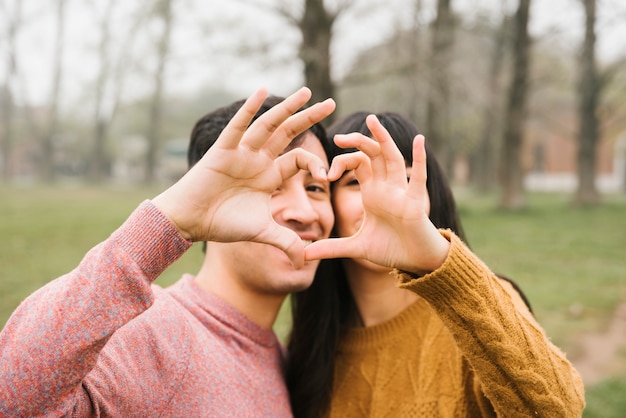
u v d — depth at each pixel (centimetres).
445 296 134
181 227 125
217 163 126
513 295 171
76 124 4591
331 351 194
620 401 408
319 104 134
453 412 162
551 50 1978
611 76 2027
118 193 2617
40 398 110
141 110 4188
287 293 174
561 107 3378
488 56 2184
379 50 1280
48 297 117
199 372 150
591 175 2075
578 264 933
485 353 134
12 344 112
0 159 5253
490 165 3475
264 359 175
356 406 188
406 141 193
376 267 186
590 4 1524
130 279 116
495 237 1233
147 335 143
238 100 188
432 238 133
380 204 135
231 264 170
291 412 180
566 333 570
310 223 170
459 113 2802
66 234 1147
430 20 1366
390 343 185
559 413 134
